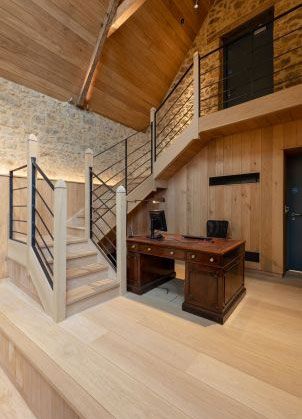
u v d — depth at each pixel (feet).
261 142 12.46
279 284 11.02
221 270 7.41
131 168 19.07
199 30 16.63
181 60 17.49
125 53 14.82
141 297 9.39
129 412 4.21
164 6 14.08
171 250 8.66
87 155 11.15
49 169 14.01
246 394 4.62
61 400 4.72
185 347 6.15
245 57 15.11
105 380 4.94
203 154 14.76
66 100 14.85
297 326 7.27
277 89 13.25
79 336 6.56
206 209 14.74
